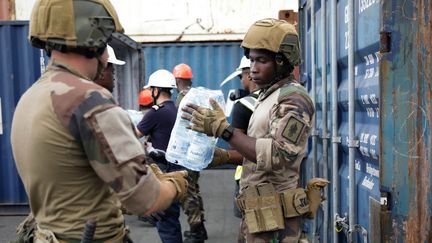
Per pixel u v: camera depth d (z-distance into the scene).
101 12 1.77
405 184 1.93
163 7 10.61
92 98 1.65
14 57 6.67
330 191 3.15
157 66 10.69
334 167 2.89
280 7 10.51
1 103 6.67
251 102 3.34
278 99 2.43
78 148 1.66
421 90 1.90
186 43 10.66
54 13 1.72
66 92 1.67
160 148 4.95
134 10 10.61
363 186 2.44
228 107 5.90
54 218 1.74
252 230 2.45
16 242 1.91
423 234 1.90
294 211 2.46
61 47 1.74
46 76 1.76
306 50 4.14
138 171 1.67
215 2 10.56
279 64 2.50
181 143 2.80
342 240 2.91
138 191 1.66
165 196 1.79
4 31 6.64
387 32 1.93
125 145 1.65
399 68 1.93
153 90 5.08
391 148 1.95
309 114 2.42
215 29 10.61
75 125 1.63
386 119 1.95
